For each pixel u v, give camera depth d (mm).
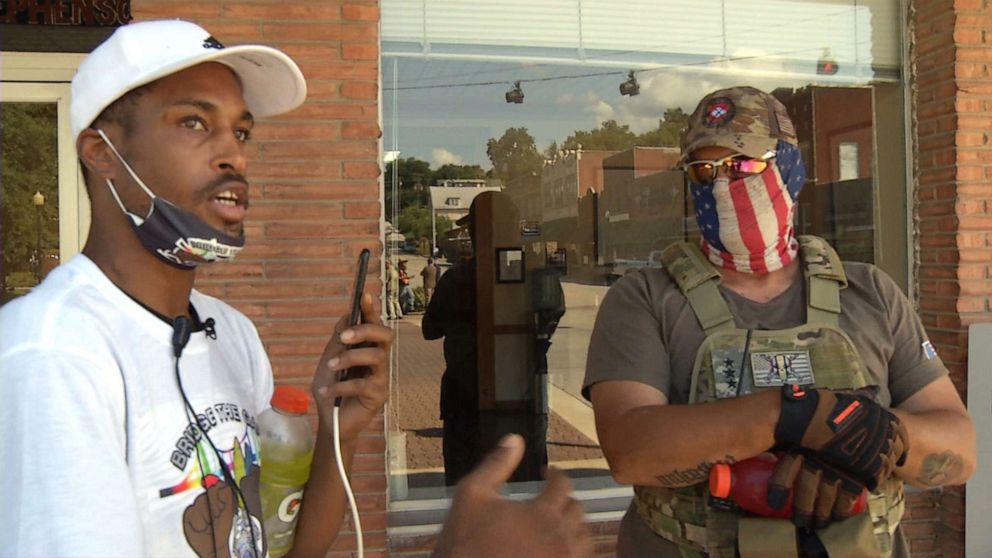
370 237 3406
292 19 3354
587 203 4824
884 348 1720
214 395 1252
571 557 931
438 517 3555
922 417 1606
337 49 3385
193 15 3307
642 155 4914
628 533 1837
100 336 1079
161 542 1106
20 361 1000
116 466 1013
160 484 1118
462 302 4281
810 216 4254
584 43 4043
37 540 937
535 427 4125
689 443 1511
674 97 4672
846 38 4242
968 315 3783
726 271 1781
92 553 944
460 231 4422
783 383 1631
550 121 4844
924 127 3996
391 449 3848
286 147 3357
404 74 4078
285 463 1365
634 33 4086
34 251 3672
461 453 3900
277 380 3338
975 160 3818
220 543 1186
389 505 3594
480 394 4262
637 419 1601
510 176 4797
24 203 3648
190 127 1183
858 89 4316
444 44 3895
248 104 1411
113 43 1160
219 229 1196
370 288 3396
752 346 1669
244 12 3332
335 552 3348
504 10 3943
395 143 4219
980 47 3828
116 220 1187
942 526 3799
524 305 4383
